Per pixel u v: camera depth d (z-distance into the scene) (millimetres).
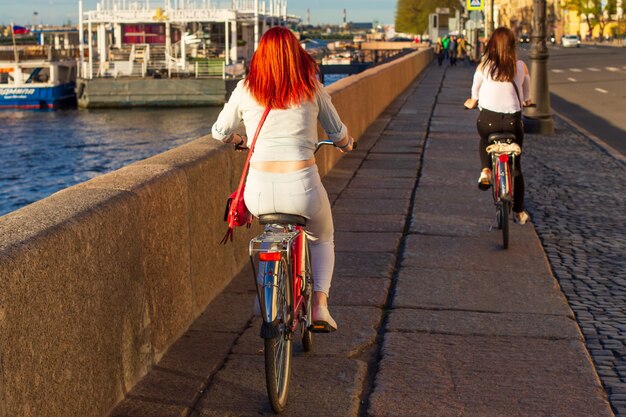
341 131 4539
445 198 10180
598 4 132625
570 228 8828
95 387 4102
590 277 6984
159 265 5031
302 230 4605
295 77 4289
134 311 4625
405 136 16594
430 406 4477
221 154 6352
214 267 6191
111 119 64312
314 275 4742
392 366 4980
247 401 4508
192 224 5676
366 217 9148
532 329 5621
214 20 73625
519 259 7418
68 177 42125
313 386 4715
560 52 81625
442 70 50219
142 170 5277
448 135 16781
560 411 4426
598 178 12125
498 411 4422
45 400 3574
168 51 73500
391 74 25828
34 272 3477
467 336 5492
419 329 5598
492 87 7922
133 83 71062
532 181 11883
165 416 4297
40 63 75188
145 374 4785
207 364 4980
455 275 6891
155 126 60000
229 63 73188
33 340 3467
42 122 62938
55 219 3865
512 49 7918
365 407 4535
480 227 8641
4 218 3855
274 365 4152
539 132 17656
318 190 4422
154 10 73688
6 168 44250
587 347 5387
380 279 6777
